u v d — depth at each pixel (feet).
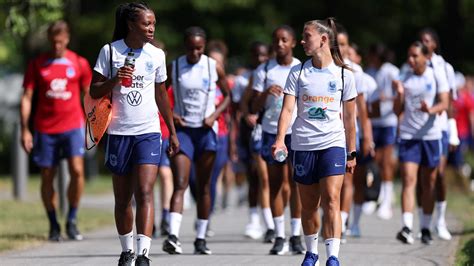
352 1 296.92
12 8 152.66
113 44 84.58
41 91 122.83
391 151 152.97
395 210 166.91
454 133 124.88
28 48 262.67
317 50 84.12
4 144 324.39
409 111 118.93
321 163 83.71
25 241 119.44
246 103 118.62
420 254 106.01
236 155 163.12
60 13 155.12
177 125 107.14
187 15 282.36
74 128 123.34
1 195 205.67
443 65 120.67
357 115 121.19
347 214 117.91
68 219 124.98
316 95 83.71
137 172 84.43
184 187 106.73
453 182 181.47
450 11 270.67
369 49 152.46
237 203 185.16
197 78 107.24
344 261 99.86
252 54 136.67
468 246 106.73
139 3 84.28
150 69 84.48
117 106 84.33
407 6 296.71
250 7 281.33
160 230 130.62
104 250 111.75
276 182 108.37
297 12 292.81
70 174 123.85
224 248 114.21
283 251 107.86
